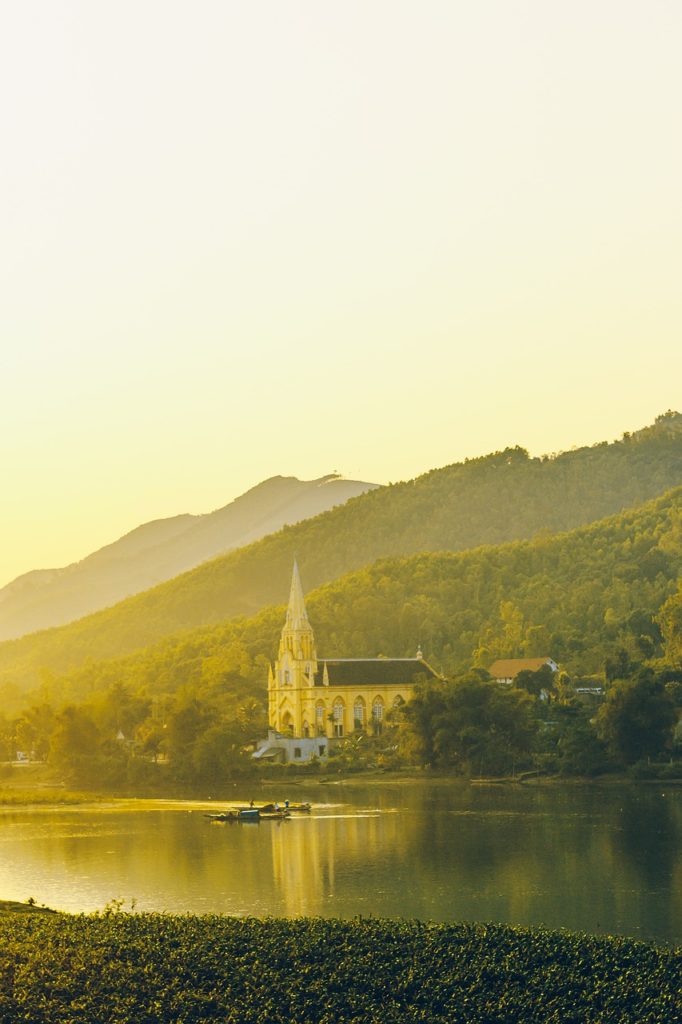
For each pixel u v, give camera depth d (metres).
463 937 143.12
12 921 158.88
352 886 198.62
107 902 192.00
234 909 184.62
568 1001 125.69
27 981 135.62
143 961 140.12
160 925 153.50
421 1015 124.19
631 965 133.38
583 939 141.75
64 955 142.12
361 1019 123.50
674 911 177.12
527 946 139.12
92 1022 126.75
